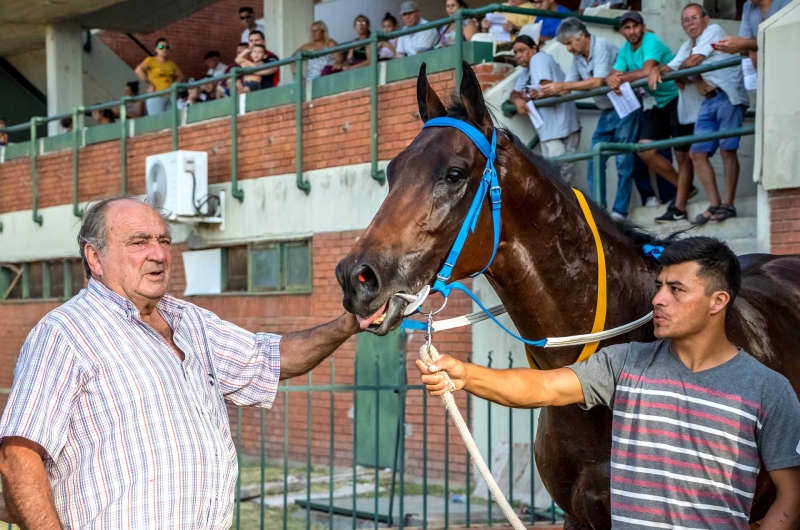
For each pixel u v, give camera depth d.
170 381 2.88
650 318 3.35
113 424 2.78
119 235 2.93
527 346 3.48
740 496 2.76
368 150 9.59
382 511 7.54
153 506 2.76
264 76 11.78
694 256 2.82
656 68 7.25
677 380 2.87
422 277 3.04
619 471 2.92
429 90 3.29
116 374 2.80
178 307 3.22
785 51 6.17
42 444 2.69
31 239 14.39
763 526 2.74
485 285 8.51
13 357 14.66
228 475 2.98
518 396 2.93
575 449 3.41
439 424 9.00
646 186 8.23
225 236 11.28
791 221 6.21
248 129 11.00
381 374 9.54
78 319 2.85
